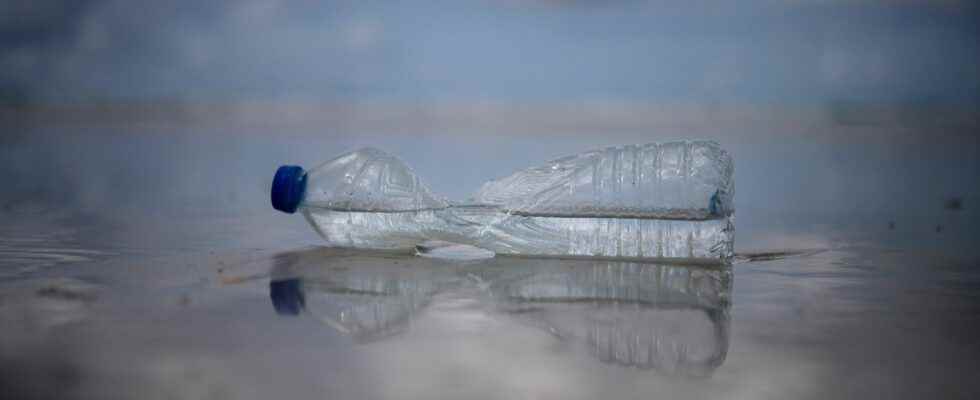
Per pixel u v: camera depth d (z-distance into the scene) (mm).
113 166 13469
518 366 3490
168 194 10328
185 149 16281
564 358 3605
